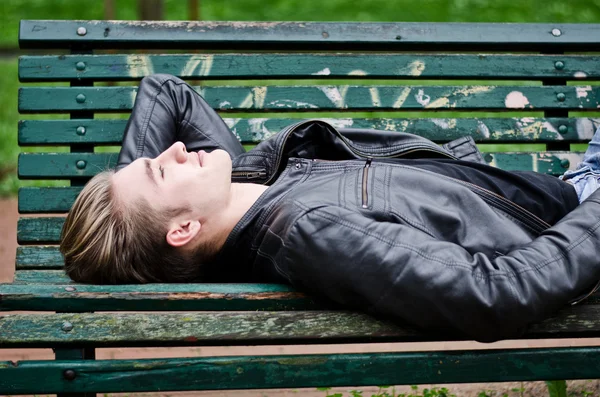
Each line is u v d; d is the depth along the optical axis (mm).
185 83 2889
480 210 2268
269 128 3031
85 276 2262
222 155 2367
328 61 3057
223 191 2330
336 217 2049
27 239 2863
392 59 3078
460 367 2047
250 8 15336
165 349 3398
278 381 2023
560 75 3127
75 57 2977
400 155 2676
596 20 14078
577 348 2078
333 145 2650
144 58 2998
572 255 2023
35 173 2912
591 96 3127
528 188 2473
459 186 2312
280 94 3023
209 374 2018
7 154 7211
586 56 3145
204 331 2008
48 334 1989
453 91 3072
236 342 2023
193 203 2275
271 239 2180
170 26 3006
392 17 14398
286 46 3068
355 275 1989
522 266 1985
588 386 2883
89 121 2947
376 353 2053
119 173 2312
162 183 2277
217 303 2039
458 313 1951
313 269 2025
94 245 2232
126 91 2979
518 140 3080
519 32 3127
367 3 15094
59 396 2078
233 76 3029
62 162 2924
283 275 2160
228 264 2357
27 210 2889
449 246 2023
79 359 2066
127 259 2246
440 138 3051
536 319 1986
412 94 3061
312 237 2033
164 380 2014
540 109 3107
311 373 2031
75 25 2980
